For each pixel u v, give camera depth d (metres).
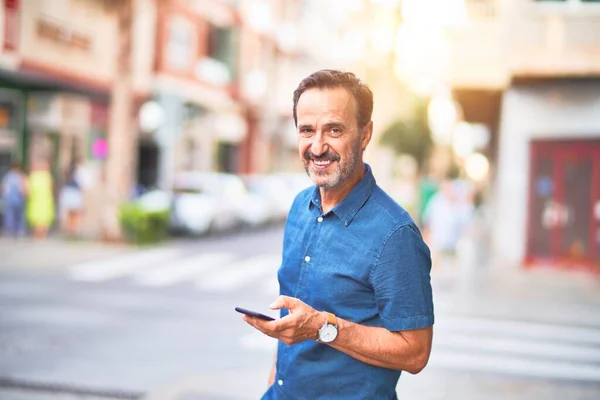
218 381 6.05
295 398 2.21
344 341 2.03
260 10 32.56
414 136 34.94
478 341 8.03
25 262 13.29
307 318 1.99
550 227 14.88
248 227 23.77
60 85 19.20
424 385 6.18
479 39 14.83
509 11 14.17
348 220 2.16
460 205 13.86
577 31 13.88
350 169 2.15
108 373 6.31
